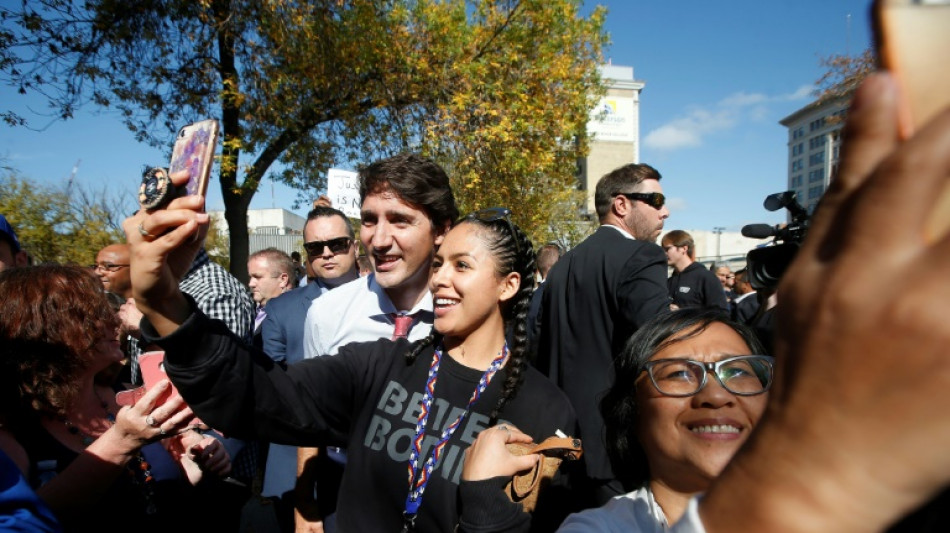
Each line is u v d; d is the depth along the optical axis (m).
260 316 4.83
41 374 1.67
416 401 1.76
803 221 2.40
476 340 1.83
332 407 1.77
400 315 2.57
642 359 1.49
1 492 1.27
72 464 1.63
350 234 4.05
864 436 0.31
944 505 0.57
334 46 9.46
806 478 0.33
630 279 2.70
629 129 51.19
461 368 1.78
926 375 0.28
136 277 1.24
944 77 0.29
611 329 2.79
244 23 9.08
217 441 2.22
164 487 1.99
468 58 10.41
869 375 0.29
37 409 1.68
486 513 1.39
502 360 1.80
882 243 0.28
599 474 2.44
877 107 0.29
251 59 9.43
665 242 6.64
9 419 1.67
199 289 3.03
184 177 1.23
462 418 1.69
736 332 1.47
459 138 10.02
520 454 1.51
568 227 21.95
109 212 18.84
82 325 1.75
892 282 0.28
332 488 2.59
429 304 2.56
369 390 1.84
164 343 1.33
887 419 0.29
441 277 1.80
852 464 0.31
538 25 10.76
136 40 8.78
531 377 1.84
